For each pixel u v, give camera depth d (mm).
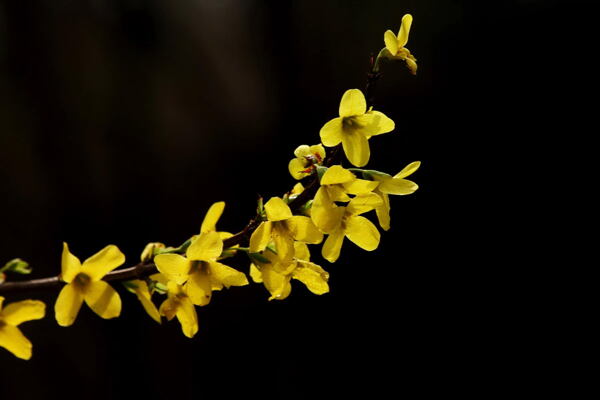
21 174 2053
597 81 2385
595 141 2412
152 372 2191
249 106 2373
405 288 2451
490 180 2486
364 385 2361
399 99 2432
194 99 2287
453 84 2428
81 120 2137
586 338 2352
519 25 2389
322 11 2389
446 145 2473
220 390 2266
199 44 2305
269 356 2332
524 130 2459
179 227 2271
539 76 2412
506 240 2479
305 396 2322
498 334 2408
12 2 2035
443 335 2418
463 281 2449
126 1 2207
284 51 2406
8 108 2057
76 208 2133
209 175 2316
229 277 699
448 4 2391
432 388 2359
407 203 2486
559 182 2449
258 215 703
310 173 710
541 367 2344
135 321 2197
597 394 2275
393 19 2395
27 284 692
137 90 2215
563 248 2432
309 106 2430
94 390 2084
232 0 2381
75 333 2082
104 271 700
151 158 2225
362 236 717
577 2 2355
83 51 2150
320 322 2404
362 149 708
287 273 706
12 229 2025
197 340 2270
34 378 1987
